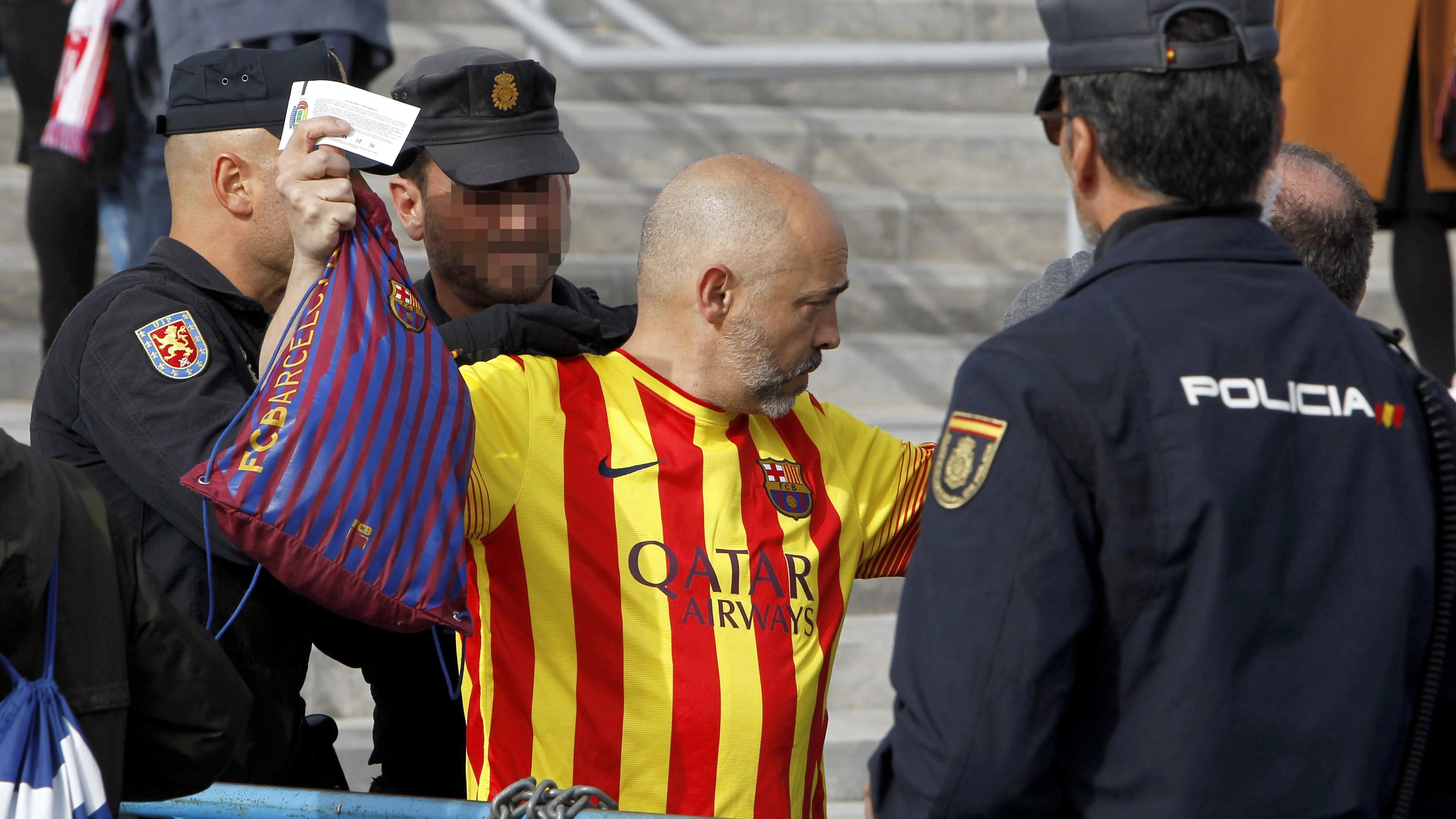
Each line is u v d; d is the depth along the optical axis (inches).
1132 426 171.9
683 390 257.1
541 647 247.3
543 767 246.5
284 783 281.1
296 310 225.6
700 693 245.9
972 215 700.0
